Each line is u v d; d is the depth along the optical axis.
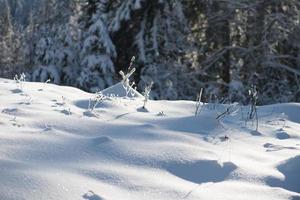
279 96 15.21
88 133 3.27
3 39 40.41
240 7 14.76
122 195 2.29
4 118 3.34
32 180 2.23
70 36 16.38
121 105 4.38
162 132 3.44
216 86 14.91
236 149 3.39
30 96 4.44
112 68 14.52
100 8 15.05
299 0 14.75
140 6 14.21
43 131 3.12
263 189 2.60
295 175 2.95
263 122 4.60
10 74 31.14
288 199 2.50
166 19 15.05
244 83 14.99
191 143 3.29
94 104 4.27
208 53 15.94
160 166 2.77
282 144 3.75
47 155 2.67
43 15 21.25
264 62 14.62
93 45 14.73
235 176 2.80
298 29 14.57
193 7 15.78
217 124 4.04
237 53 15.24
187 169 2.80
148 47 15.03
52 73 16.30
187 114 4.54
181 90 14.98
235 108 5.20
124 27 14.81
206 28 15.66
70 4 18.81
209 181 2.73
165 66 15.07
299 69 15.48
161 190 2.41
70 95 4.89
